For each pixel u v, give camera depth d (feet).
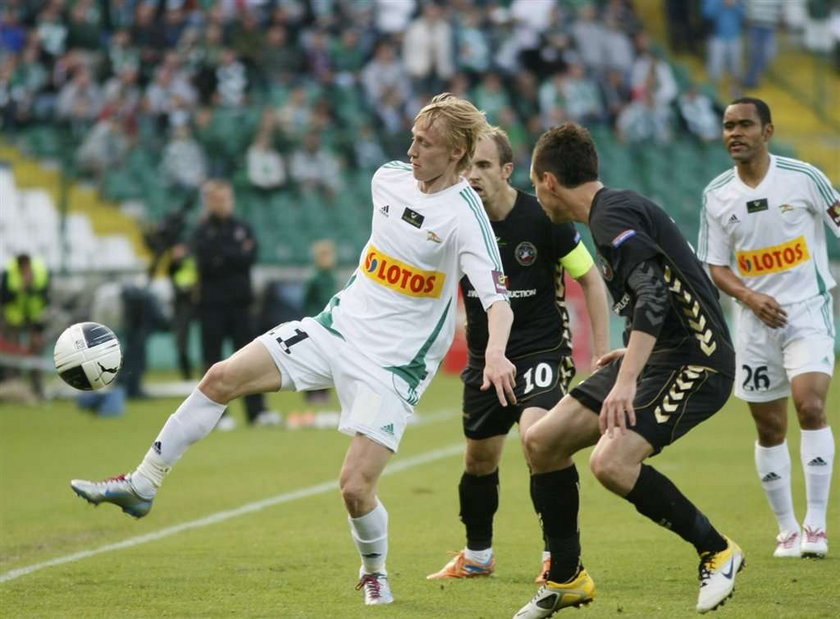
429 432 164.04
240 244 169.07
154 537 93.61
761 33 358.02
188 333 216.54
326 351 68.80
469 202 67.92
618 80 315.78
